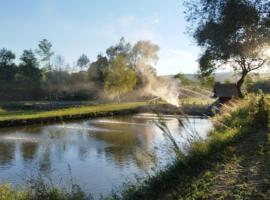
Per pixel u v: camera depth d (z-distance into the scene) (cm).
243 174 802
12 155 2342
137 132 3522
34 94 9625
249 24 1006
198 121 4278
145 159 1529
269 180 728
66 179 1673
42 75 9944
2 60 10406
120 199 885
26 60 9906
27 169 1925
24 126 4072
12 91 9506
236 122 1598
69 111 5431
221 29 1048
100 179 1661
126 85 7819
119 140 2972
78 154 2361
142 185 895
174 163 995
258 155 965
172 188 818
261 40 1033
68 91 9462
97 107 6425
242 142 1180
